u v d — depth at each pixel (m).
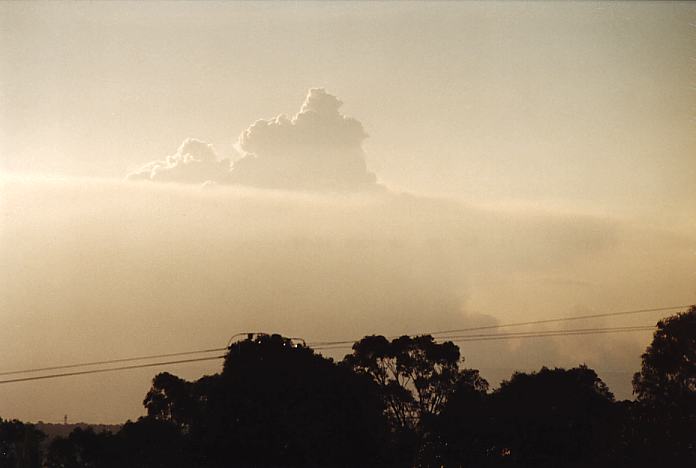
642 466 51.22
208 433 40.03
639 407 52.66
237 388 39.78
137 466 51.88
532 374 53.94
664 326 53.22
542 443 51.97
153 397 52.00
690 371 52.25
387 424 49.66
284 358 40.72
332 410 40.56
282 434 39.22
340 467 40.56
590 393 52.44
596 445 51.94
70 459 53.31
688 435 51.09
